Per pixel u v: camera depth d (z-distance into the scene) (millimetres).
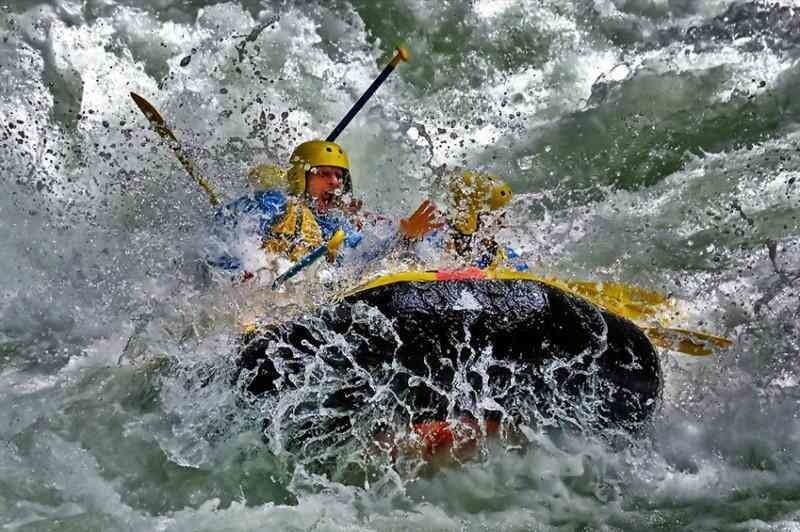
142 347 11562
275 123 18250
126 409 10867
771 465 10453
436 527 9594
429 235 12703
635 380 10430
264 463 10266
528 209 16484
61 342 12297
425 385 10016
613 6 20203
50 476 9867
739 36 19734
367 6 20172
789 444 10758
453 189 13078
